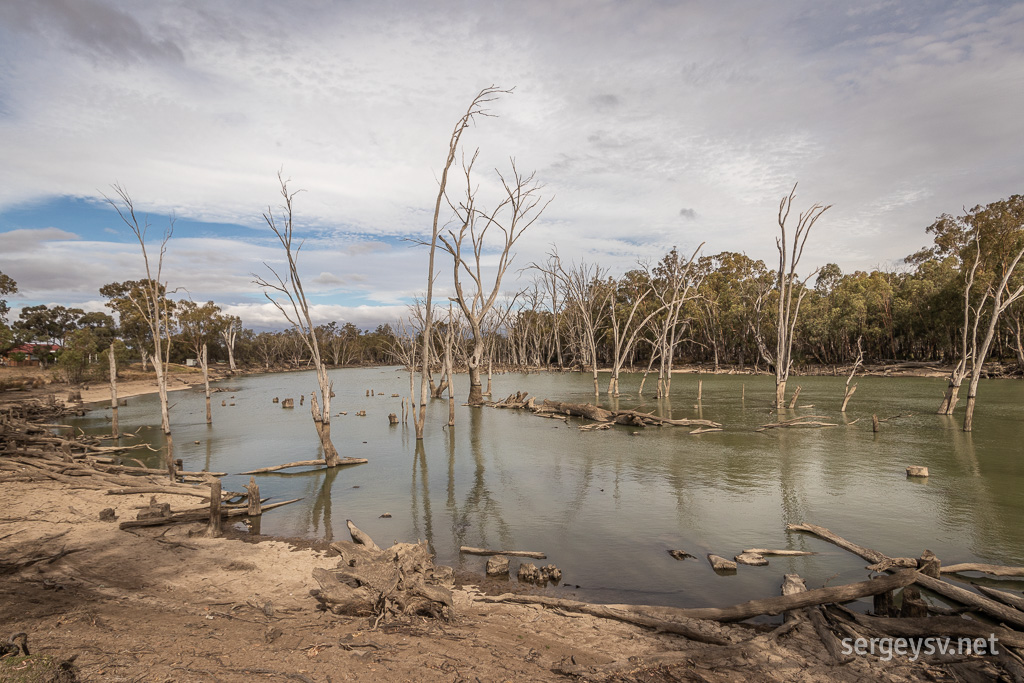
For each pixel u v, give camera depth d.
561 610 8.16
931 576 8.21
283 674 5.89
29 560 10.21
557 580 9.41
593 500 14.50
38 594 8.76
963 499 14.01
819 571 9.72
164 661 6.18
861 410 32.00
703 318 79.00
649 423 28.33
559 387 55.25
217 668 6.02
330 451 19.05
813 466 18.11
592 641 7.15
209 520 12.37
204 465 19.83
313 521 13.07
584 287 60.44
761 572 9.70
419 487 16.14
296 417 34.47
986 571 9.31
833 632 7.18
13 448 20.00
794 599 7.52
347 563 9.41
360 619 7.84
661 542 11.30
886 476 16.55
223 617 7.82
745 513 13.19
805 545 11.02
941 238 38.25
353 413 36.69
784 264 34.34
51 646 6.57
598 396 44.19
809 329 69.56
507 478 17.06
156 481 16.16
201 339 104.88
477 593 8.89
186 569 9.97
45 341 108.88
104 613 7.93
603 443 23.16
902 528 11.92
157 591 8.95
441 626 7.57
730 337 80.06
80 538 11.56
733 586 9.12
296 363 140.50
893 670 6.18
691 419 29.84
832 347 74.62
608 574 9.70
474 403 39.38
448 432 27.00
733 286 83.88
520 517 13.12
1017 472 16.73
